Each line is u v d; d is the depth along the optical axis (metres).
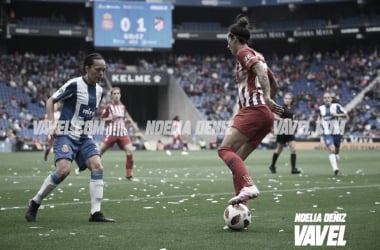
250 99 9.16
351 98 57.56
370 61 60.53
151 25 58.16
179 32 61.97
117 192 15.16
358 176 20.88
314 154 41.50
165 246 7.67
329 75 60.72
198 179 19.81
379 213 10.62
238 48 9.36
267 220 9.89
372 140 49.91
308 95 58.69
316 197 13.58
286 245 7.71
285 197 13.61
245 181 8.85
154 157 37.81
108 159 35.00
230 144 9.16
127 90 65.69
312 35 60.75
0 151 47.78
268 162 31.38
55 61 59.84
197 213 10.94
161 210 11.40
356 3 62.75
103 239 8.21
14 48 63.69
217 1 62.19
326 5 63.78
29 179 20.12
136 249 7.48
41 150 49.00
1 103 53.03
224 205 12.18
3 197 14.14
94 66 10.06
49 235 8.54
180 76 61.56
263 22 65.06
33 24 60.38
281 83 61.00
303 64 63.06
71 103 10.12
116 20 57.38
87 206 12.14
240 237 8.31
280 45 67.69
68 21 63.75
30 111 53.31
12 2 61.41
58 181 10.02
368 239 8.07
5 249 7.55
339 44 65.81
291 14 64.88
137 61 64.94
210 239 8.16
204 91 60.47
